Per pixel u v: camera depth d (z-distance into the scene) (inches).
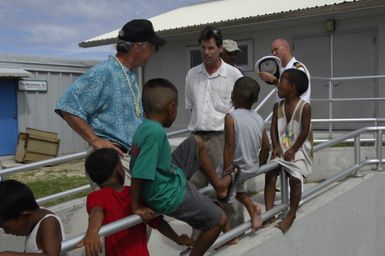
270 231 141.7
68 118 114.0
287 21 374.6
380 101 338.3
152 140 90.6
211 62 147.9
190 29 403.2
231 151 128.4
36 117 478.3
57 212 180.9
